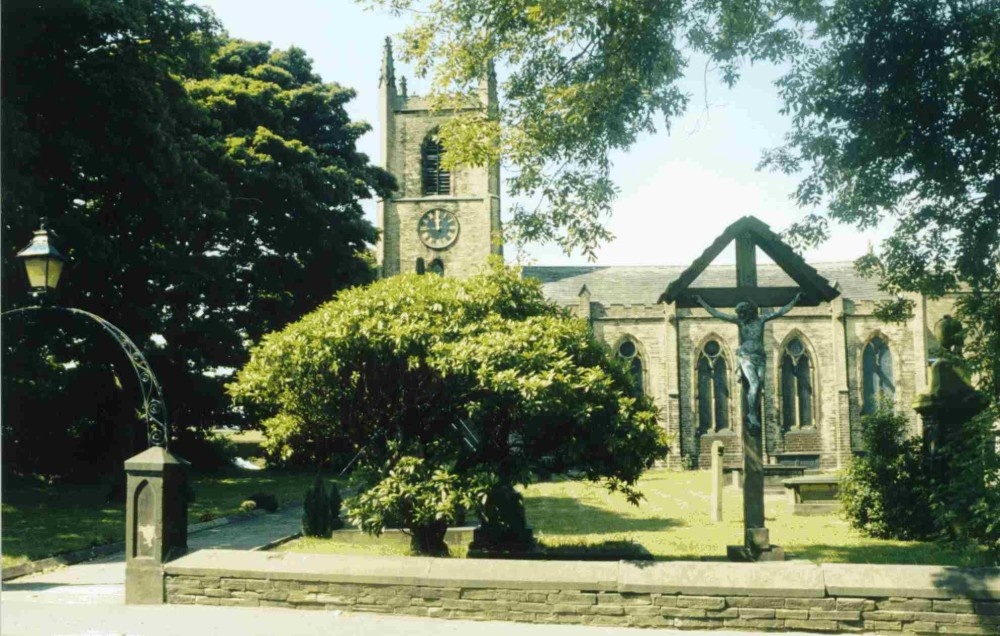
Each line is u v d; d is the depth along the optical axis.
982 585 7.95
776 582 8.31
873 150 15.88
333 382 11.62
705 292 12.27
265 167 35.31
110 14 22.25
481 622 8.63
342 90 44.84
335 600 9.12
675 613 8.42
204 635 8.22
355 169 43.06
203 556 9.65
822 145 16.69
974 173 16.22
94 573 14.05
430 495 10.45
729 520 20.58
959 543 10.98
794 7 14.62
